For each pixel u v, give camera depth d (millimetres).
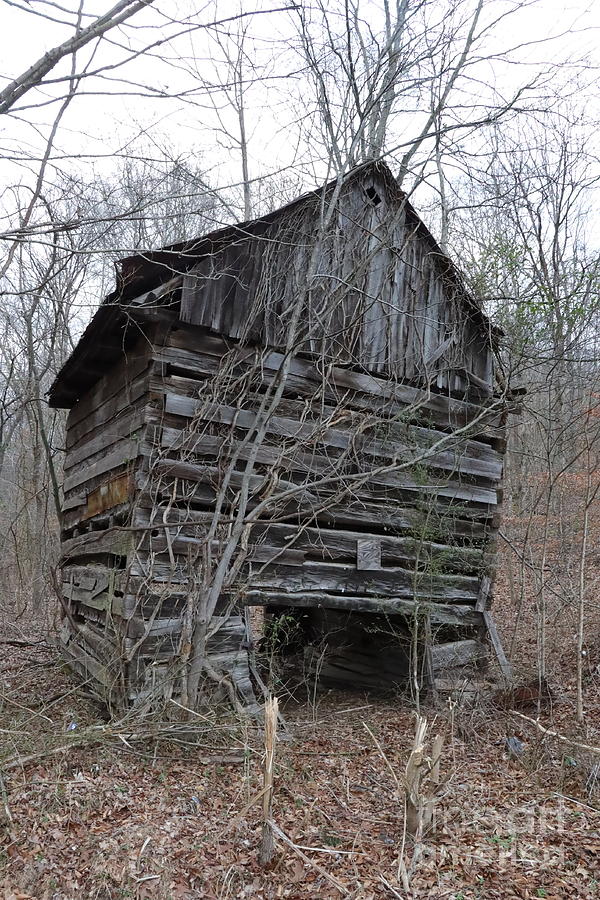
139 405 8312
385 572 9312
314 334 8953
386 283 9773
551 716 8117
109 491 8969
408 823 5297
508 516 17766
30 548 17781
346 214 9258
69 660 10297
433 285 10375
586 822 5711
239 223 7996
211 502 8125
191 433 7801
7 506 19781
